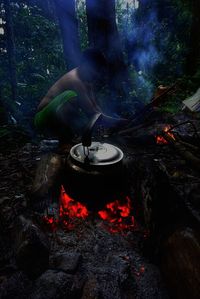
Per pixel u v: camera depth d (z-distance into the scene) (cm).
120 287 215
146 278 224
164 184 277
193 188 326
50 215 266
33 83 779
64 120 331
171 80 903
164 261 223
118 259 235
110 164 237
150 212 255
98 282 215
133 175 290
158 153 412
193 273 191
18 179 354
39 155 423
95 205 245
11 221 274
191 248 204
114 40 695
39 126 277
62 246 249
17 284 214
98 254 244
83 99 307
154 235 244
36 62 861
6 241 251
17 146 466
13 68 648
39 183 282
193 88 786
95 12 675
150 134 432
